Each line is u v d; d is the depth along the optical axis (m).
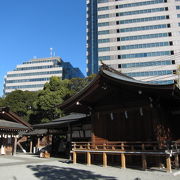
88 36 126.69
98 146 16.75
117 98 16.45
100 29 85.81
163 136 14.02
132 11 84.69
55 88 40.34
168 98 14.23
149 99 14.43
